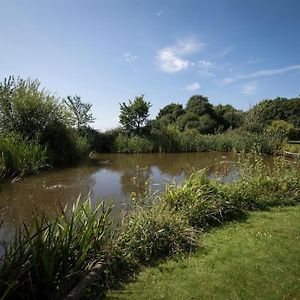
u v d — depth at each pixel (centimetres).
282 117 5591
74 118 2492
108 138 2758
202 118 4653
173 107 5728
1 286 328
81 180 1266
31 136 1700
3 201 920
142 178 1338
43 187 1116
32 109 1717
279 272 457
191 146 2814
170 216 588
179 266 477
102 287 418
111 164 1820
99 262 446
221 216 688
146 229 525
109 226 523
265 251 527
